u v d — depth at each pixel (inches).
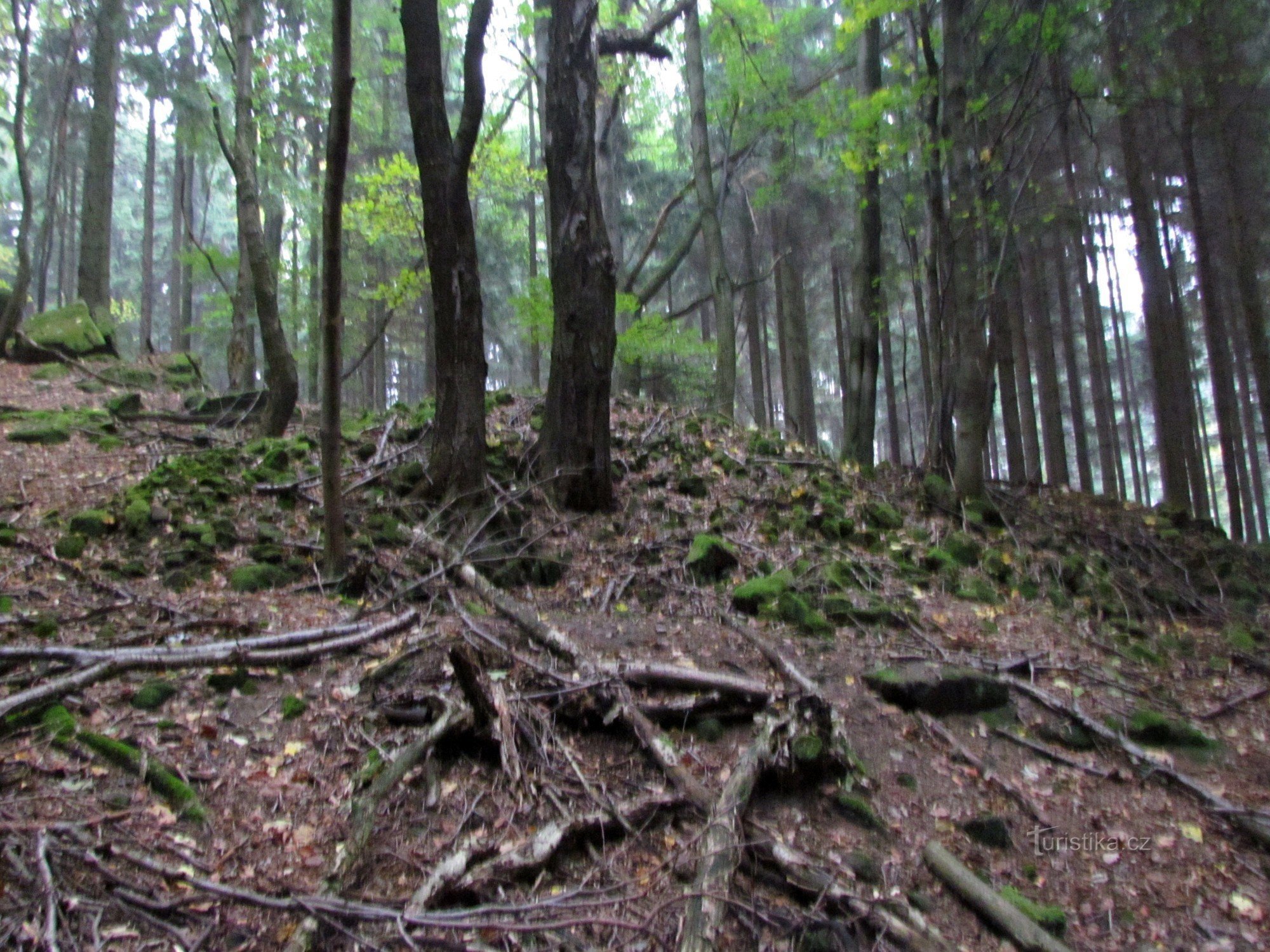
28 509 244.8
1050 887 162.4
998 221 377.7
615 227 589.9
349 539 258.1
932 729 202.1
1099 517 390.6
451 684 184.5
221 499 264.1
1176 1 413.7
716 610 253.8
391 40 502.9
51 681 158.4
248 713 170.2
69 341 466.3
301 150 801.6
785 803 170.2
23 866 117.5
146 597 209.9
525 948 126.6
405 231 454.0
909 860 163.0
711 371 684.1
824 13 594.6
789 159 570.9
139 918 115.3
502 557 260.7
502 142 523.2
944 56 355.6
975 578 304.7
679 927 133.0
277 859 134.6
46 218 601.0
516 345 1155.9
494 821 154.9
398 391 1229.7
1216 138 487.5
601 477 313.7
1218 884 165.6
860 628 249.3
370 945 116.7
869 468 391.5
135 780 144.0
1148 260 528.7
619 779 170.2
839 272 900.0
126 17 666.8
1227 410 502.9
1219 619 319.6
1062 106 434.9
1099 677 241.1
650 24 385.4
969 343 360.5
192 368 496.7
